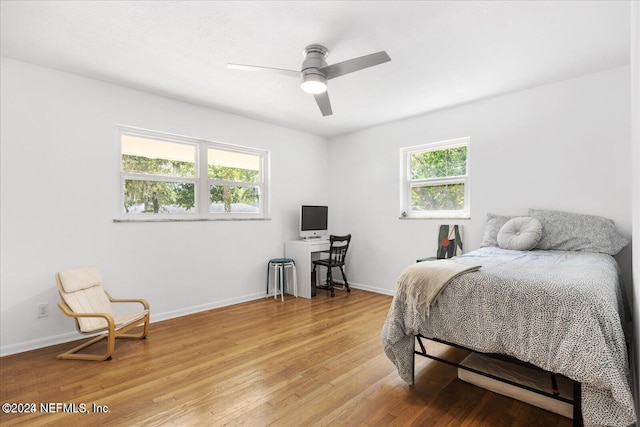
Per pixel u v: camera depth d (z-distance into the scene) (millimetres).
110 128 3115
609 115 2846
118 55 2564
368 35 2260
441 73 2895
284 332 3041
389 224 4531
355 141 4969
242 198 4305
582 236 2783
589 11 1986
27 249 2660
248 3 1915
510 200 3414
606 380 1270
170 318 3479
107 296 2904
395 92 3352
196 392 1985
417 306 1940
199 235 3762
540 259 2350
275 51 2492
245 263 4223
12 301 2588
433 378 2164
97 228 3031
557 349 1435
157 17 2061
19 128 2635
